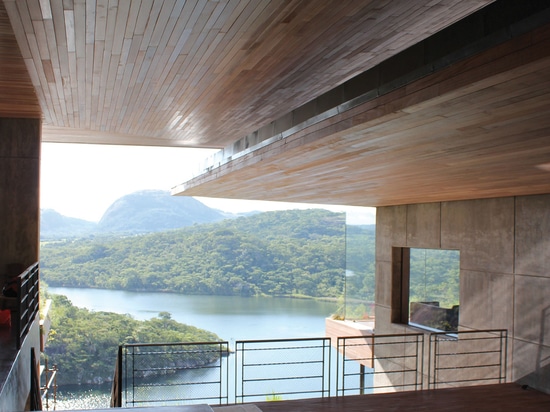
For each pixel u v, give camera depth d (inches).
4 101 256.4
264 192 390.6
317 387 849.5
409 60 135.8
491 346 318.3
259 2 141.9
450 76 121.3
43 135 362.6
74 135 360.8
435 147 180.4
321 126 179.5
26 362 211.0
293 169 257.3
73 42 172.6
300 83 223.8
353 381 822.5
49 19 152.3
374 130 162.9
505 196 312.2
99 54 185.2
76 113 284.4
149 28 159.8
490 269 323.9
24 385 202.2
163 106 267.7
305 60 193.3
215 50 181.0
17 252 287.6
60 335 1138.7
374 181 277.7
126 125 319.6
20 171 290.4
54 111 278.2
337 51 183.6
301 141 194.5
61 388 1098.7
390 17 156.0
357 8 148.8
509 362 305.3
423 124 151.9
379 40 174.4
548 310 282.8
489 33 111.3
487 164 204.8
